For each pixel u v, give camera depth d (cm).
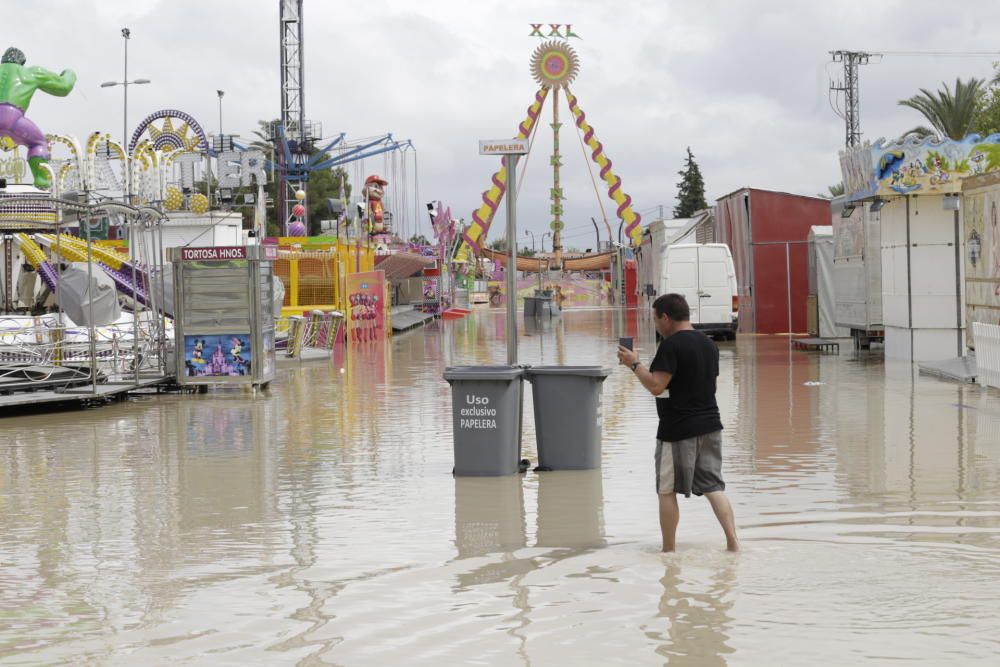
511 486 1005
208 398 1936
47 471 1159
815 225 3319
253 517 894
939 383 1842
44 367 1822
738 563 696
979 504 873
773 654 523
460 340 3712
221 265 2023
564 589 648
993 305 1845
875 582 645
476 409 1055
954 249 2200
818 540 755
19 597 664
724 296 3192
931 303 2212
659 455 732
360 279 3719
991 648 524
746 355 2636
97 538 827
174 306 2034
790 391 1789
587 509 893
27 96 3008
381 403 1777
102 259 2738
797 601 609
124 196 3453
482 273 10219
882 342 2759
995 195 1823
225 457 1234
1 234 2636
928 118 5141
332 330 3084
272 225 7612
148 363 2169
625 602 616
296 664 530
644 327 4347
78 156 3284
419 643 557
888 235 2333
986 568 673
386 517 880
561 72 4653
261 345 2027
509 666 519
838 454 1145
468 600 632
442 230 6831
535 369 1080
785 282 3500
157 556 764
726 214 3894
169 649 557
